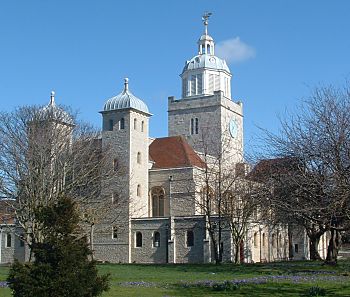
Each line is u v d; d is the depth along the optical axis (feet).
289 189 107.76
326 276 100.37
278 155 113.60
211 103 279.90
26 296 52.90
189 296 72.49
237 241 183.73
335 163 94.12
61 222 55.77
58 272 53.52
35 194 149.48
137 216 231.09
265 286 83.51
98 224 212.43
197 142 276.00
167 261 214.07
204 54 302.86
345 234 151.02
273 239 246.06
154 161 248.73
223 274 113.91
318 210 96.53
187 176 234.17
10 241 238.68
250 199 146.61
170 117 288.30
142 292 77.36
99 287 55.42
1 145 157.48
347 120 100.78
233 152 276.82
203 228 207.41
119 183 227.20
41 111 174.40
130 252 222.89
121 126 233.55
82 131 194.08
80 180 170.19
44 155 157.48
